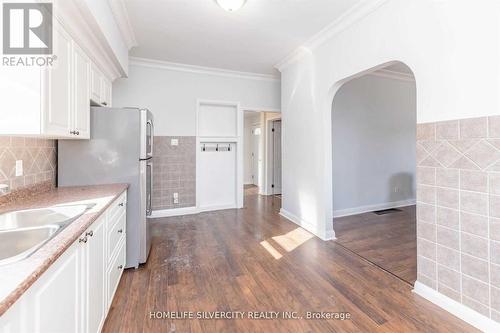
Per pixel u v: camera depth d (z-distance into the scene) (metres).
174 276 2.33
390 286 2.16
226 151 4.96
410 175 5.10
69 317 1.11
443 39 1.81
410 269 2.45
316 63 3.38
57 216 1.60
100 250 1.59
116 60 2.78
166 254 2.81
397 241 3.20
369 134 4.66
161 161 4.29
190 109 4.46
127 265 2.45
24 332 0.78
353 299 1.98
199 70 4.48
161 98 4.25
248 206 5.16
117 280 2.07
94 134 2.40
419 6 1.98
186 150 4.46
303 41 3.36
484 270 1.62
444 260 1.85
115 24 2.63
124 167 2.47
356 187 4.57
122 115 2.46
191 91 4.46
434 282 1.93
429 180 1.95
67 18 1.75
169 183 4.36
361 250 2.92
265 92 5.02
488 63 1.56
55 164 2.36
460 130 1.72
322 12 2.65
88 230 1.35
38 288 0.86
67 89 1.80
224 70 4.58
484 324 1.61
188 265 2.55
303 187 3.75
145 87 4.15
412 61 2.05
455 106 1.75
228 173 5.00
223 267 2.51
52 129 1.57
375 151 4.73
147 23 2.89
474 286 1.67
